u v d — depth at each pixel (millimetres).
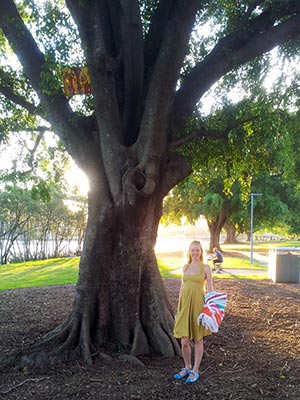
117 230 6055
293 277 13914
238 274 16500
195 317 5266
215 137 7484
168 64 5285
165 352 6078
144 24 7387
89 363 5676
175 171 6121
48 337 6293
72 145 6047
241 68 8562
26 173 8836
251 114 8375
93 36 5426
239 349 6492
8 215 26594
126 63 5738
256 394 4785
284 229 30500
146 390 4867
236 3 7859
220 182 25719
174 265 20688
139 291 6383
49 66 5621
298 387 5016
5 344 6480
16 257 27016
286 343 6863
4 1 5719
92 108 7664
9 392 4797
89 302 6227
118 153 5609
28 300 10492
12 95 7098
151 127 5289
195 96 6516
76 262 22250
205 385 5043
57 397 4668
